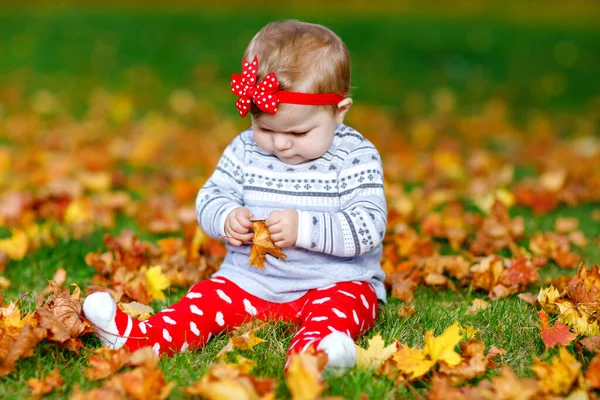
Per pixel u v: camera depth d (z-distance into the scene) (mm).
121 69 9477
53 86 8594
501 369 2186
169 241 3354
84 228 3639
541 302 2652
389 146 6371
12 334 2178
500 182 4781
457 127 7367
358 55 10500
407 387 2090
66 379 2080
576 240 3600
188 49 10484
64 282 3061
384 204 2480
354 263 2535
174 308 2396
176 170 5219
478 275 2994
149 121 7309
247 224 2408
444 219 3873
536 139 6762
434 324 2557
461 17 15773
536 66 10445
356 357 2096
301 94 2291
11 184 4648
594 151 6027
